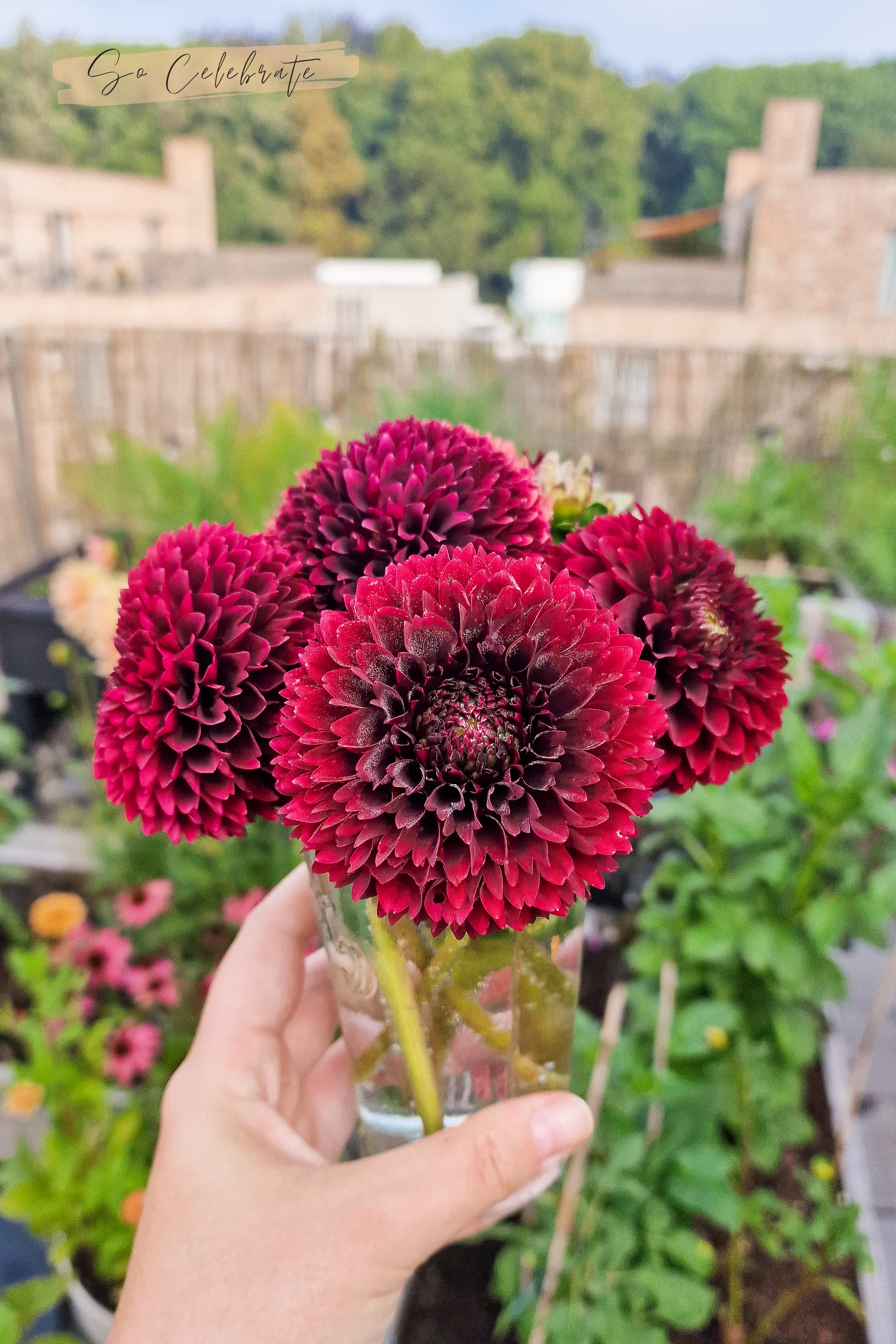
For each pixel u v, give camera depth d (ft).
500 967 0.83
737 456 5.95
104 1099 1.93
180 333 5.97
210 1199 0.92
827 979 2.13
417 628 0.68
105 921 2.83
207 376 6.07
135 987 2.27
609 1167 1.77
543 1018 0.91
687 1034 1.97
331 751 0.67
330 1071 1.28
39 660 3.71
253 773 0.78
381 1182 0.88
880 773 2.08
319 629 0.72
